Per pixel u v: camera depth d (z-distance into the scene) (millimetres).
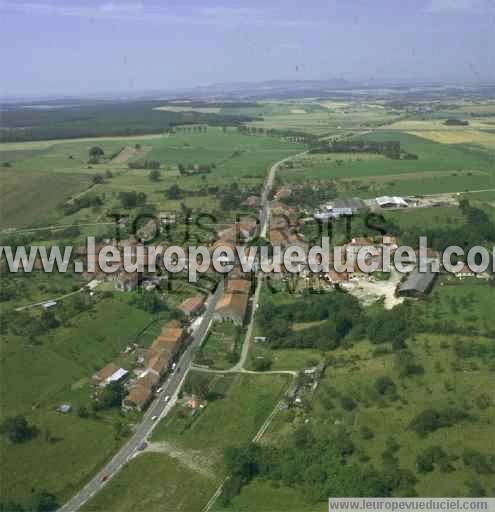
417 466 104500
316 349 164500
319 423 125375
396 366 138250
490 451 106688
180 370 157500
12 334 160000
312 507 101625
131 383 148500
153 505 108375
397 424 118250
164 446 126125
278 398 141375
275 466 113750
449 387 126625
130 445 126938
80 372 152250
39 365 149875
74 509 107750
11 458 119750
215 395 145125
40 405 138000
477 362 136625
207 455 122250
